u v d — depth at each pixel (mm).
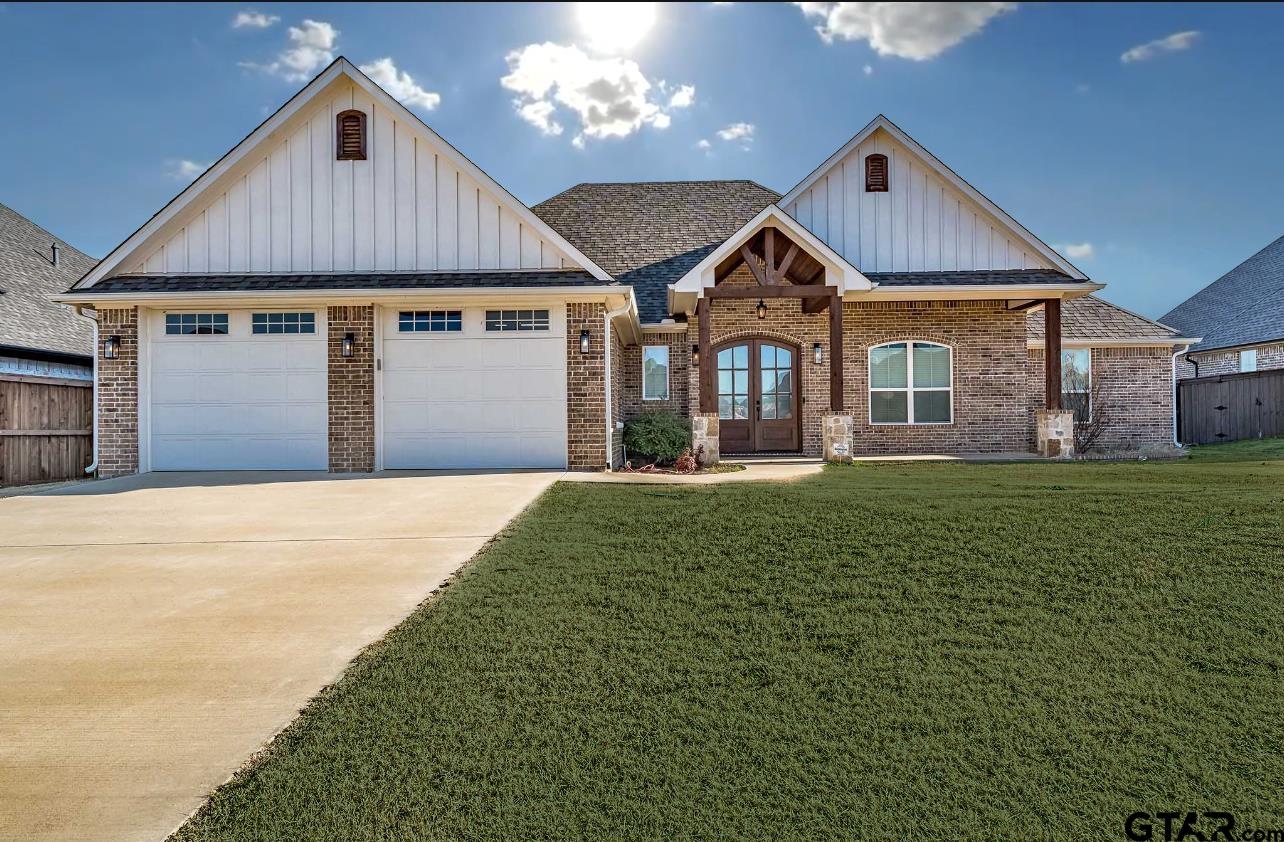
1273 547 5867
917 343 16344
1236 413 20625
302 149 13047
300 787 2754
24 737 3105
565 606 4711
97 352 12477
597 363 12609
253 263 13000
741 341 16578
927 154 15664
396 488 9961
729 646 4086
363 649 4031
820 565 5590
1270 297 25172
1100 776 2879
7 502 8953
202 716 3281
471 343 12672
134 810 2615
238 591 5086
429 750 3010
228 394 12594
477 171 12883
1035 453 15977
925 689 3572
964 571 5406
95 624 4441
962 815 2643
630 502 8328
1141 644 4105
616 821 2588
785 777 2854
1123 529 6516
